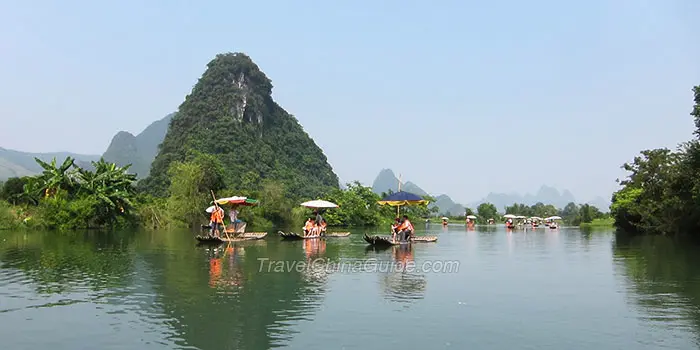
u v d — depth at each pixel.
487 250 20.67
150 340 6.55
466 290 10.25
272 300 9.05
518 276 12.46
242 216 47.97
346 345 6.36
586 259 17.02
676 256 18.28
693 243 26.33
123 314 7.93
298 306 8.56
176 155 102.94
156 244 21.91
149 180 99.94
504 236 34.50
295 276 12.03
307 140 149.38
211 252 18.06
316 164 142.62
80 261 14.95
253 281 11.20
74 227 33.59
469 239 30.00
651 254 19.20
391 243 22.41
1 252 17.72
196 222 44.16
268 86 141.88
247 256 16.67
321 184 134.75
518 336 6.81
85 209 33.94
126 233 31.62
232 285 10.64
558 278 12.16
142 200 44.25
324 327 7.20
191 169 46.12
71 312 8.07
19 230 32.06
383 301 9.03
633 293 10.04
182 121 117.88
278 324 7.36
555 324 7.46
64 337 6.70
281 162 126.19
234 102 121.62
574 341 6.59
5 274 12.12
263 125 132.75
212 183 47.56
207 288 10.26
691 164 31.50
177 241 23.98
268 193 53.81
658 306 8.77
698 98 28.55
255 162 109.25
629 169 42.38
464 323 7.48
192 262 14.78
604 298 9.48
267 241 24.92
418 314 8.04
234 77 130.25
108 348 6.24
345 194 57.88
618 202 44.19
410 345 6.38
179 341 6.52
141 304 8.66
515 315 8.02
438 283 11.16
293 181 114.19
